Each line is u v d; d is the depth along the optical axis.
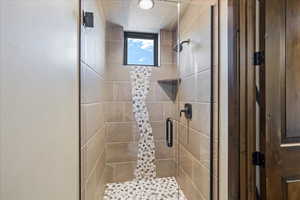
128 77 2.23
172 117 2.19
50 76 0.67
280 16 1.17
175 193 2.00
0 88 0.41
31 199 0.53
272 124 1.17
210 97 1.42
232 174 1.19
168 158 2.23
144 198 1.95
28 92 0.52
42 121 0.60
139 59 2.25
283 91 1.19
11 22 0.44
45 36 0.63
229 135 1.21
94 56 1.49
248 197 1.18
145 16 1.97
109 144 2.19
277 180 1.18
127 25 2.14
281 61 1.18
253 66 1.18
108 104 2.18
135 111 2.26
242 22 1.16
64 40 0.83
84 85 1.18
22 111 0.49
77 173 1.06
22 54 0.49
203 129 1.53
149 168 2.24
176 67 2.10
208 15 1.44
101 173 1.87
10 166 0.44
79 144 1.10
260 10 1.16
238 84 1.17
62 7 0.80
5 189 0.42
